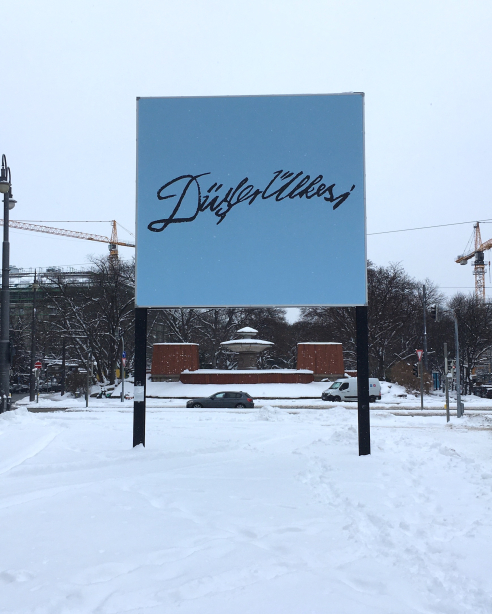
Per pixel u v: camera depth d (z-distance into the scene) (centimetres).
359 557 586
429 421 2597
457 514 764
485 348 6244
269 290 1395
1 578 527
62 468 1134
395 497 863
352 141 1411
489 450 1479
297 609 451
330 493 904
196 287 1401
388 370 5950
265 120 1423
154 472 1078
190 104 1430
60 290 5541
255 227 1407
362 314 1372
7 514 755
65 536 657
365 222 1395
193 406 3481
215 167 1420
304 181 1409
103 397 4797
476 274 11144
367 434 1313
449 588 496
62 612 448
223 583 510
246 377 4844
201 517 752
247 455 1304
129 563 566
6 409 2167
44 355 6338
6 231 2186
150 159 1423
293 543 630
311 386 4794
